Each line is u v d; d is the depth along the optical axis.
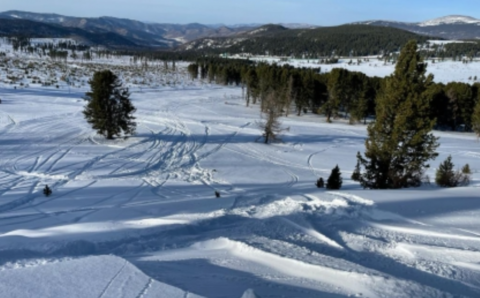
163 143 35.47
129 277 4.95
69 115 44.03
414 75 17.48
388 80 18.19
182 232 9.96
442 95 62.06
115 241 8.96
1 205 17.06
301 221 10.48
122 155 30.00
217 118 53.12
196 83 105.25
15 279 4.82
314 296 5.22
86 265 5.27
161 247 8.56
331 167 31.05
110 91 33.94
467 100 61.28
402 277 6.43
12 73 76.06
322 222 10.52
